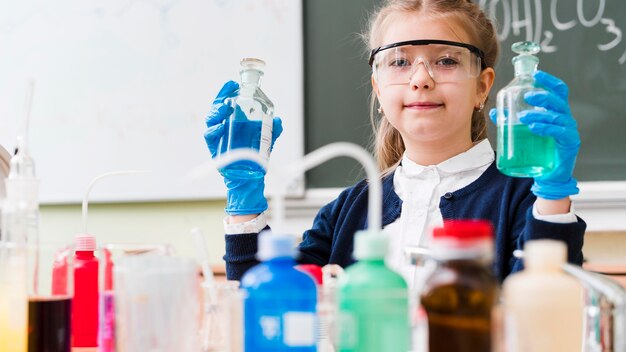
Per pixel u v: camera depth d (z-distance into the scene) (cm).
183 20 194
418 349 57
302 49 189
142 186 193
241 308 60
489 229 56
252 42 191
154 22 196
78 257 88
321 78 189
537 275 57
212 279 78
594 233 173
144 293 63
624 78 176
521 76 89
